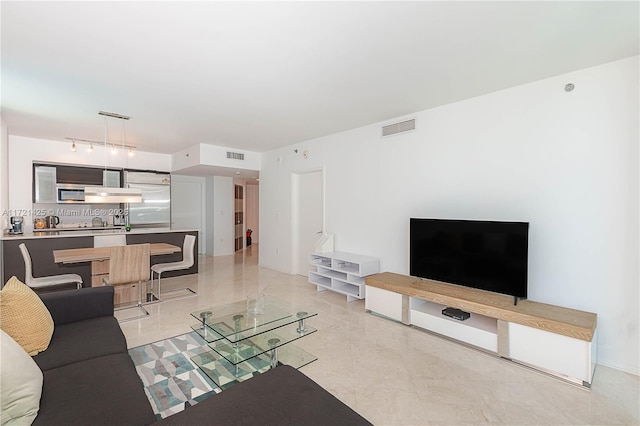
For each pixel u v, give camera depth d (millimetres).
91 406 1312
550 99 2678
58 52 2234
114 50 2209
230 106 3439
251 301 3139
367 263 3934
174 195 7566
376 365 2457
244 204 9570
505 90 2941
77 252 3863
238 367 2412
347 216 4555
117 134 4797
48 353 1752
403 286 3256
